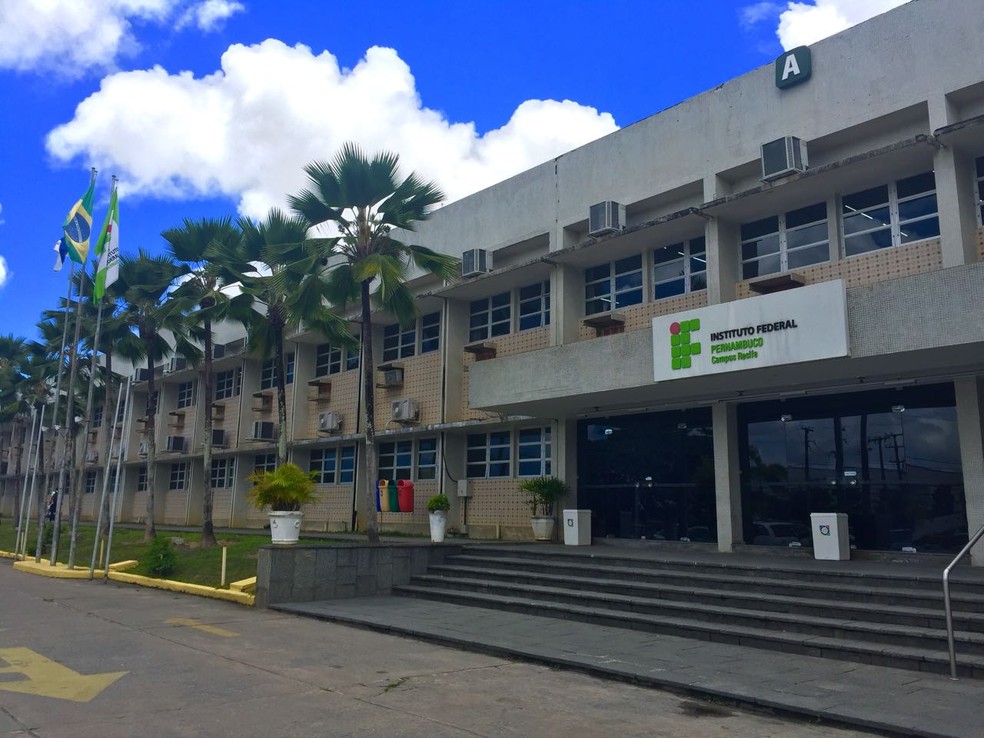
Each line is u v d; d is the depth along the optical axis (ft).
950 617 25.61
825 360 39.58
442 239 73.87
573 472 61.21
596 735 20.20
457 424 68.85
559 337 60.64
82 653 30.83
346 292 57.21
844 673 26.21
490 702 23.39
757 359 41.91
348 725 20.79
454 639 32.71
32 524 127.24
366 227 56.03
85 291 87.35
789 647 29.76
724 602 35.45
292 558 44.80
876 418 45.78
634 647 30.81
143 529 94.38
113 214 65.62
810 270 48.03
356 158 53.88
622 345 49.42
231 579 51.42
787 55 49.60
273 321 68.39
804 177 45.27
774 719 22.04
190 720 21.20
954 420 42.68
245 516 107.24
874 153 42.32
